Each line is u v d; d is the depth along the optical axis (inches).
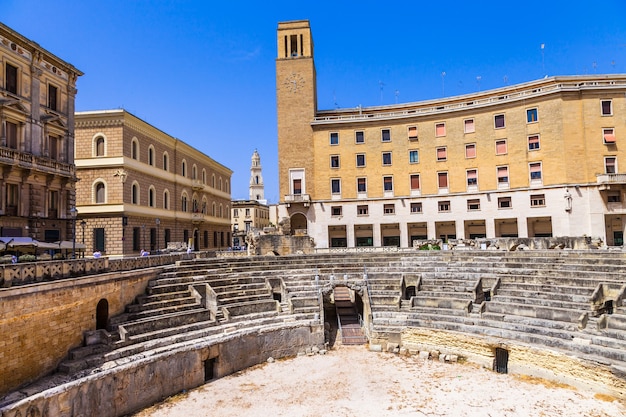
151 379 788.0
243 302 1147.9
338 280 1279.5
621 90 1959.9
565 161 1950.1
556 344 869.8
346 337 1158.3
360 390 829.8
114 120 1844.2
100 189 1850.4
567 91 1964.8
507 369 916.6
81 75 1670.8
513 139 2068.2
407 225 2208.4
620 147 1946.4
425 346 1041.5
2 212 1283.2
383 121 2246.6
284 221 2015.3
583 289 1015.6
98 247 1819.6
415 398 784.3
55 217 1505.9
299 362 1011.3
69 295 792.9
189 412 745.0
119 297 945.5
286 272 1349.7
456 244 1713.8
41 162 1428.4
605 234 1910.7
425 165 2197.3
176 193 2379.4
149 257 1168.8
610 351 788.0
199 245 2677.2
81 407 672.4
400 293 1216.2
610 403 729.6
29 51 1413.6
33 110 1419.8
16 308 682.2
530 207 2016.5
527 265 1217.4
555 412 709.9
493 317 1032.8
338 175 2258.9
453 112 2167.8
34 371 709.3
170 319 962.7
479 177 2121.1
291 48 2431.1
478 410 727.1
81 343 816.3
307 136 2287.2
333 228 2287.2
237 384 877.8
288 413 735.1
